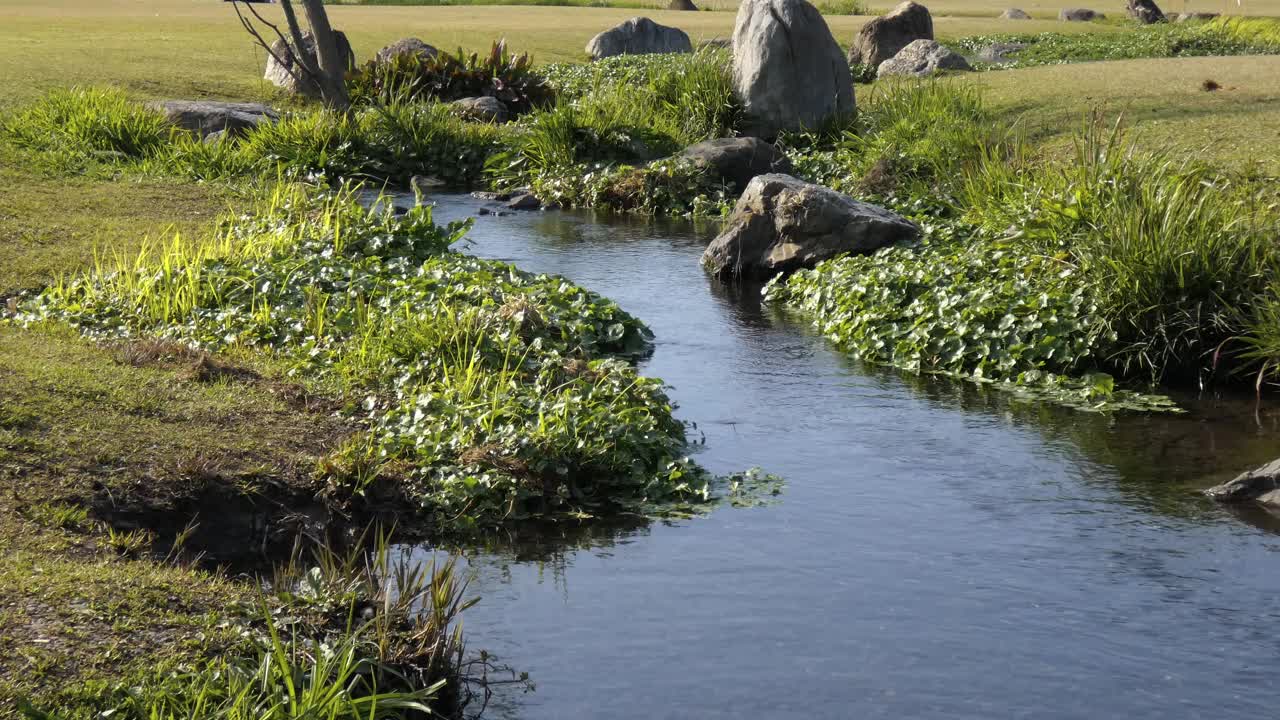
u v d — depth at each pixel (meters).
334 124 20.55
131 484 6.58
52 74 24.30
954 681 5.40
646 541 6.98
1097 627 5.90
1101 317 10.40
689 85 22.39
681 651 5.66
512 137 21.70
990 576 6.47
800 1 21.84
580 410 8.29
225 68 27.58
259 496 6.88
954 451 8.46
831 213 13.95
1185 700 5.26
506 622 5.96
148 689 4.57
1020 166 14.61
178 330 9.58
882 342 10.85
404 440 7.72
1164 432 8.90
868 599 6.20
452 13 50.59
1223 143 16.16
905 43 33.50
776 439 8.71
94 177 16.72
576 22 45.53
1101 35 41.75
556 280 11.96
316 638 5.23
